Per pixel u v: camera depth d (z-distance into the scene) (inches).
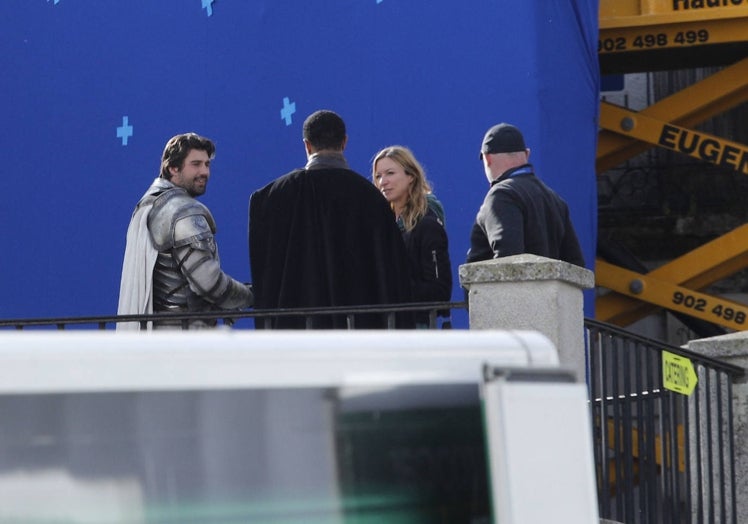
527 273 839.1
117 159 1581.0
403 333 338.3
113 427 304.8
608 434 975.6
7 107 1622.8
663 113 2215.8
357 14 1515.7
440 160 1480.1
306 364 321.7
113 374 306.5
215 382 313.7
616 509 970.1
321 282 906.7
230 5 1557.6
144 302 944.9
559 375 336.2
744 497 1039.0
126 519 302.8
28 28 1625.2
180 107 1565.0
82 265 1581.0
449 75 1485.0
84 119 1595.7
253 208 927.0
